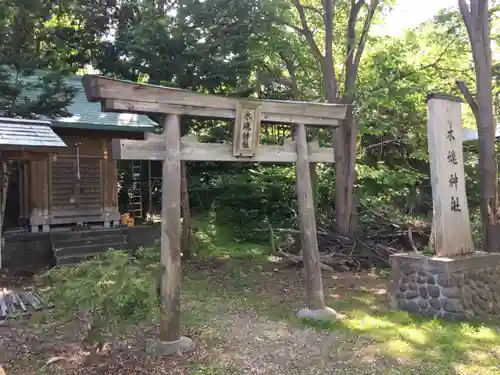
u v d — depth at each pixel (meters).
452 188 6.94
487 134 8.99
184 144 5.62
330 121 6.96
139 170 17.06
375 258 10.63
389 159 15.70
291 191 15.06
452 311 6.24
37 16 10.67
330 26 11.90
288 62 12.66
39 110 10.22
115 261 4.67
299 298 7.73
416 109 12.55
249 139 6.07
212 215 14.90
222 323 6.32
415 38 11.71
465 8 9.21
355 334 5.78
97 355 4.99
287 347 5.38
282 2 10.97
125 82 5.02
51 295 4.47
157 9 11.33
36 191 11.43
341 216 11.76
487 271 6.93
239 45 11.15
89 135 12.13
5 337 5.74
